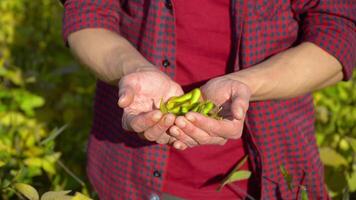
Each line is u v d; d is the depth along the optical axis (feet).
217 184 4.26
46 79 7.81
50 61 8.51
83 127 7.23
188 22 4.07
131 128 3.60
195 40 4.09
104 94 4.47
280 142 4.16
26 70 8.38
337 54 3.99
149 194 4.27
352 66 4.09
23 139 6.44
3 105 7.00
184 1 4.05
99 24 4.20
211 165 4.23
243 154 4.26
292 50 4.02
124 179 4.35
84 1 4.26
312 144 4.34
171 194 4.27
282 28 4.08
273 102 4.09
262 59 4.08
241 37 4.03
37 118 7.08
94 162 4.59
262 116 4.09
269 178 4.19
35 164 5.93
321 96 7.61
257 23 4.02
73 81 7.87
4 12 9.75
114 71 3.98
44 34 9.00
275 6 4.06
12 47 8.68
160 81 3.79
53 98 7.74
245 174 4.14
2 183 5.32
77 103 7.43
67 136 6.97
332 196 5.34
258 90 3.84
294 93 3.96
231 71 4.13
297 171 4.24
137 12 4.19
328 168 5.33
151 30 4.12
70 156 6.82
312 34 4.04
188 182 4.26
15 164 5.96
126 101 3.60
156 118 3.42
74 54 4.21
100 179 4.53
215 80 3.80
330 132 7.06
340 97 7.73
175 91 3.83
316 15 4.08
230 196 4.29
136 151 4.27
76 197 4.27
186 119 3.42
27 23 9.58
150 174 4.23
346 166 5.32
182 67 4.15
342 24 4.04
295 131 4.16
